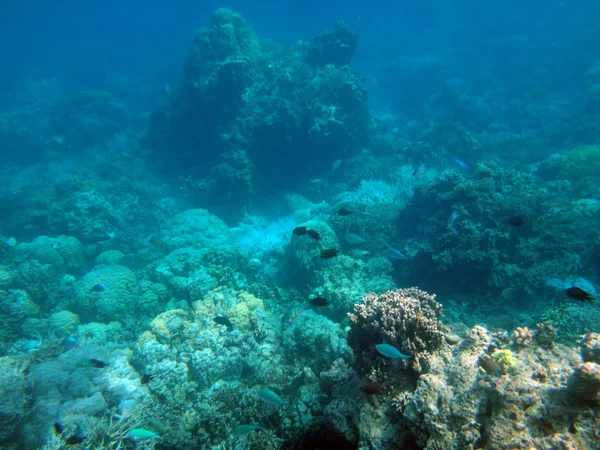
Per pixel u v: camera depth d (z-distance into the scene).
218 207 16.20
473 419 3.08
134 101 36.34
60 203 14.80
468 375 3.52
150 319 8.94
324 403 4.92
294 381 6.20
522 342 3.90
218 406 5.57
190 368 6.71
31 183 22.61
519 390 3.00
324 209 14.40
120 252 12.79
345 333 7.01
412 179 14.76
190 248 10.59
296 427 4.80
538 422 2.82
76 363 6.42
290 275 10.12
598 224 9.95
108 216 14.84
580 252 9.39
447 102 29.77
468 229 9.12
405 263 10.20
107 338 8.31
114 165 20.45
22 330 8.66
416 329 4.16
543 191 10.25
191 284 9.07
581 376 2.66
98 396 5.85
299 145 16.67
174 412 5.85
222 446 5.01
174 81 39.69
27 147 26.91
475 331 4.04
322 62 19.86
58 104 30.66
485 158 17.34
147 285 9.84
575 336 6.44
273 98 16.39
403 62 42.09
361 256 10.24
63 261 12.03
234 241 13.30
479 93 32.19
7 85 44.31
